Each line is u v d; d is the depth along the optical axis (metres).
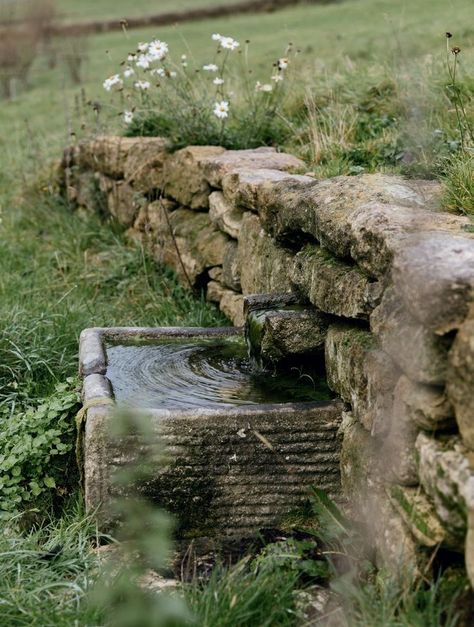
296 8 27.83
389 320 3.09
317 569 3.22
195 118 7.23
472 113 5.80
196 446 3.65
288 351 4.09
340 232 3.71
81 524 3.67
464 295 2.65
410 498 2.88
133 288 6.74
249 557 3.40
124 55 24.28
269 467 3.69
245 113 7.61
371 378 3.25
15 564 3.34
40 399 4.48
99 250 7.77
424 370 2.77
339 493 3.72
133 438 3.63
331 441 3.69
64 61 23.84
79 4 37.62
